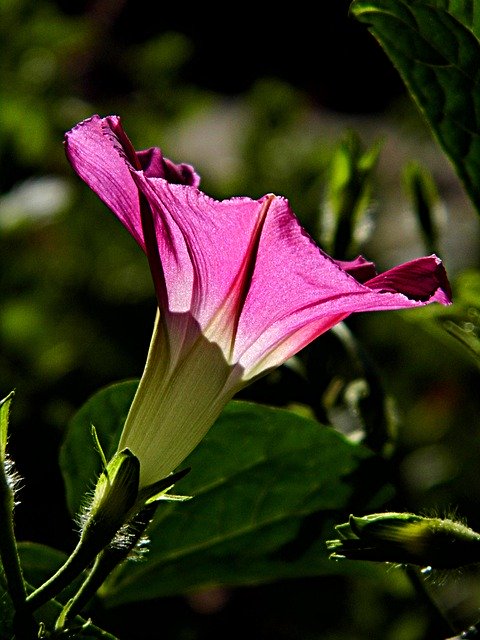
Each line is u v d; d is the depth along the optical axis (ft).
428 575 2.38
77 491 2.52
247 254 2.29
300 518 2.52
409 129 6.90
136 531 2.32
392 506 2.51
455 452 3.75
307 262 2.27
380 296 2.27
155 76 5.71
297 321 2.32
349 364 2.71
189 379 2.34
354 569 2.54
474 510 3.36
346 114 13.57
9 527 2.30
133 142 5.43
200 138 10.52
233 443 2.50
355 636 3.38
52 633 2.31
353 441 2.50
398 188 7.84
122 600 2.53
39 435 3.72
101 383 4.26
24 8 4.96
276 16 14.96
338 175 2.53
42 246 4.73
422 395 4.17
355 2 2.37
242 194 5.47
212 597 3.47
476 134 2.39
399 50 2.38
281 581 3.49
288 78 14.84
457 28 2.37
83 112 5.28
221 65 15.58
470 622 3.23
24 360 4.06
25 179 4.83
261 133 5.61
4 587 2.37
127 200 2.32
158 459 2.33
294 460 2.50
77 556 2.31
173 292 2.33
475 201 2.41
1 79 4.90
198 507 2.51
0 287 4.37
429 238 2.57
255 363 2.34
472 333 2.46
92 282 4.62
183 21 15.03
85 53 5.58
